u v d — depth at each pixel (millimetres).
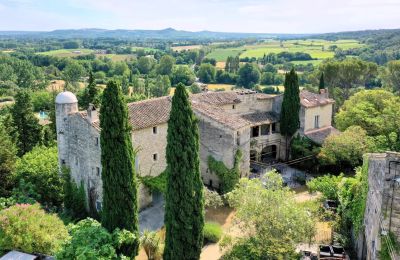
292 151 58750
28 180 49531
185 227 32312
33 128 68688
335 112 82688
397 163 22922
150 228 42000
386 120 56719
